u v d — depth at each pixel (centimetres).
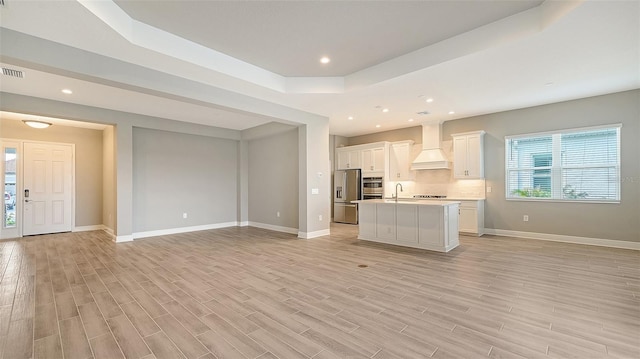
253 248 509
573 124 525
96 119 541
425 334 215
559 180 548
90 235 640
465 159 640
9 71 360
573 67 374
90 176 720
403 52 383
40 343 207
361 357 188
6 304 273
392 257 438
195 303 275
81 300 283
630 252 450
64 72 306
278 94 472
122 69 341
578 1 243
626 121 477
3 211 612
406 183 764
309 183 605
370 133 852
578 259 414
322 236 624
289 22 308
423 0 271
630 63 363
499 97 504
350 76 455
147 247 521
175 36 334
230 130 778
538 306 260
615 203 489
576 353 189
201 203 736
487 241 548
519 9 292
